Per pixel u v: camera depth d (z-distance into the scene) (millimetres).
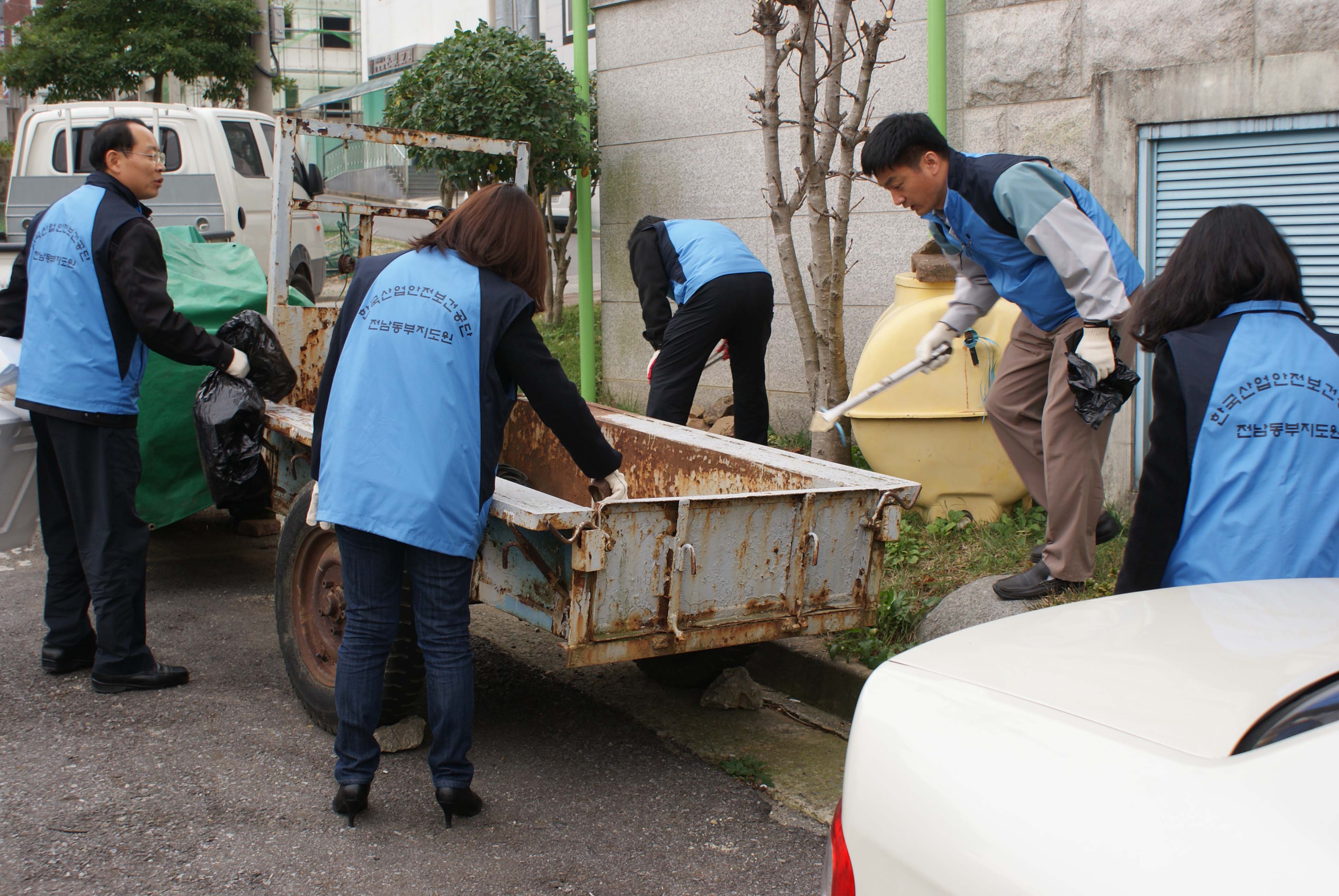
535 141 7590
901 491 3402
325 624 3582
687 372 5531
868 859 1419
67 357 3686
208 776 3305
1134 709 1440
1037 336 4059
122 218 3682
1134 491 5395
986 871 1261
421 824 3076
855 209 6590
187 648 4395
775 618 3264
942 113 5914
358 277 3035
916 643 4156
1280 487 2150
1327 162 4832
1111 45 5430
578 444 3018
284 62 40562
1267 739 1354
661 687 4250
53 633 4055
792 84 6785
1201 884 1116
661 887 2814
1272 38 4938
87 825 2996
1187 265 2295
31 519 4273
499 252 2955
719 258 5449
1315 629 1719
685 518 3025
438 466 2822
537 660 4473
